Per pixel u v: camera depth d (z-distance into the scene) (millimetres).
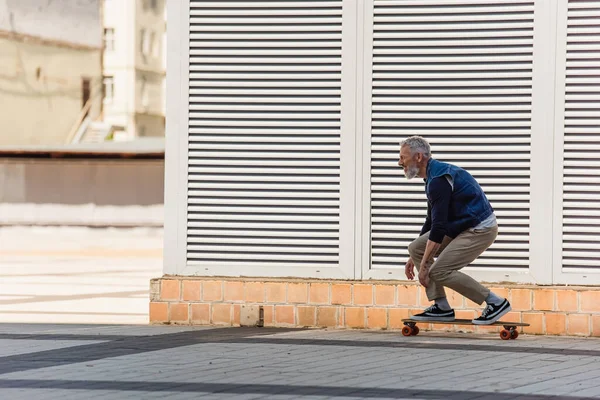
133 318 19281
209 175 17219
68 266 37312
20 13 88125
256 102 17109
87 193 75375
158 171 74938
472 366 12594
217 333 15938
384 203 16797
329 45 16906
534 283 16297
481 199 15297
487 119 16484
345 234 16859
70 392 10664
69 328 16875
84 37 92750
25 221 75438
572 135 16281
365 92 16797
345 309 16609
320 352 13750
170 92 17312
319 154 16953
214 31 17219
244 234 17109
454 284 15336
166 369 12219
